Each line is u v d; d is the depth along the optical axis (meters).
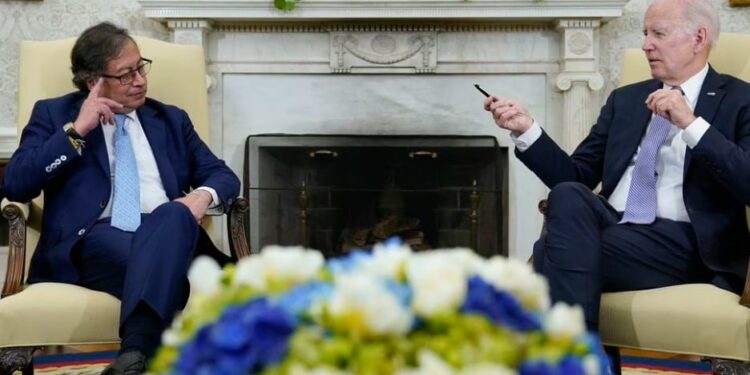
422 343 0.82
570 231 1.99
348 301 0.81
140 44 2.76
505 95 3.69
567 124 3.62
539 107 3.69
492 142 3.69
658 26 2.33
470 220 3.75
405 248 0.95
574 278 1.96
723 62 2.53
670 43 2.31
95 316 2.10
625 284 2.13
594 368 0.87
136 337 1.94
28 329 2.07
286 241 3.75
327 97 3.71
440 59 3.67
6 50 3.66
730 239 2.18
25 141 2.41
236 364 0.82
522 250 3.74
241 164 3.72
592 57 3.59
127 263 2.12
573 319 0.88
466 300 0.86
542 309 0.95
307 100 3.71
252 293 0.91
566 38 3.59
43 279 2.31
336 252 3.76
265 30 3.67
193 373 0.85
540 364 0.82
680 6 2.32
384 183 3.75
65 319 2.08
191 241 2.09
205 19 3.58
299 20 3.60
